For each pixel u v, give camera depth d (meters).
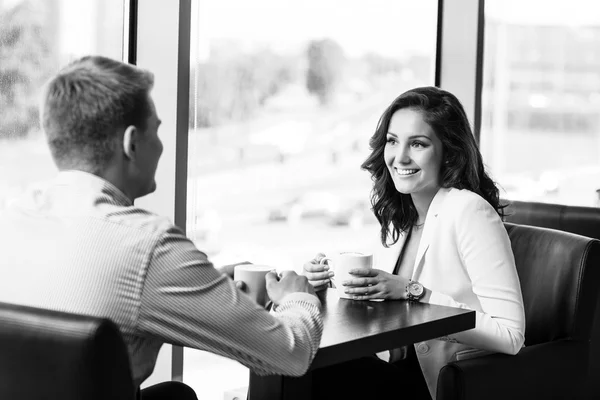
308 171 3.30
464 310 1.92
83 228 1.37
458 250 2.21
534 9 4.06
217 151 2.96
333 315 1.84
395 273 2.42
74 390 1.20
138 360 1.41
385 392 2.28
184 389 1.93
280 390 1.68
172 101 2.70
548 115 4.14
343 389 2.29
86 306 1.34
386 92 3.62
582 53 4.18
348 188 3.48
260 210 3.13
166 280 1.37
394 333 1.71
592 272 2.28
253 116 3.07
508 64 4.02
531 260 2.40
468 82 3.87
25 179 2.47
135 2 2.61
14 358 1.24
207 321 1.40
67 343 1.19
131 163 1.47
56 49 2.51
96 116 1.42
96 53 2.60
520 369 2.09
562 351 2.20
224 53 2.95
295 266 3.29
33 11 2.45
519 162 4.09
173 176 2.72
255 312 1.44
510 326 2.09
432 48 3.81
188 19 2.73
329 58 3.35
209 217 2.96
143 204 2.67
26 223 1.42
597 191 4.02
